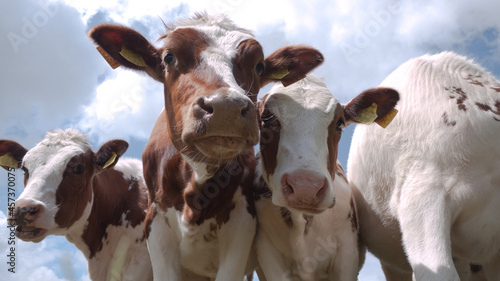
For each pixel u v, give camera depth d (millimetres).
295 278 1744
